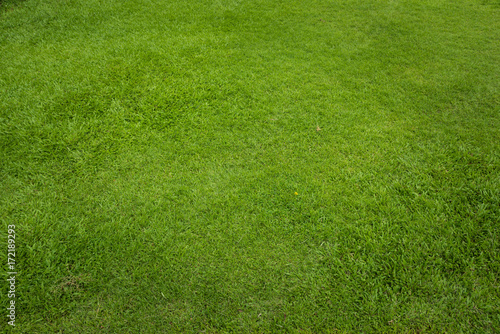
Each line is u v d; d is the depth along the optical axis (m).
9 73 4.77
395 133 3.96
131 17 6.64
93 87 4.59
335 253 2.72
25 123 3.90
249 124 4.09
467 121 4.16
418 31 6.59
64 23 6.27
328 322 2.32
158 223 2.93
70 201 3.11
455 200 3.11
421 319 2.31
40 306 2.38
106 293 2.46
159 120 4.10
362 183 3.33
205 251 2.73
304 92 4.71
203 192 3.22
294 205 3.10
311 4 7.74
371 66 5.40
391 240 2.81
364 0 8.02
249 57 5.54
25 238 2.75
